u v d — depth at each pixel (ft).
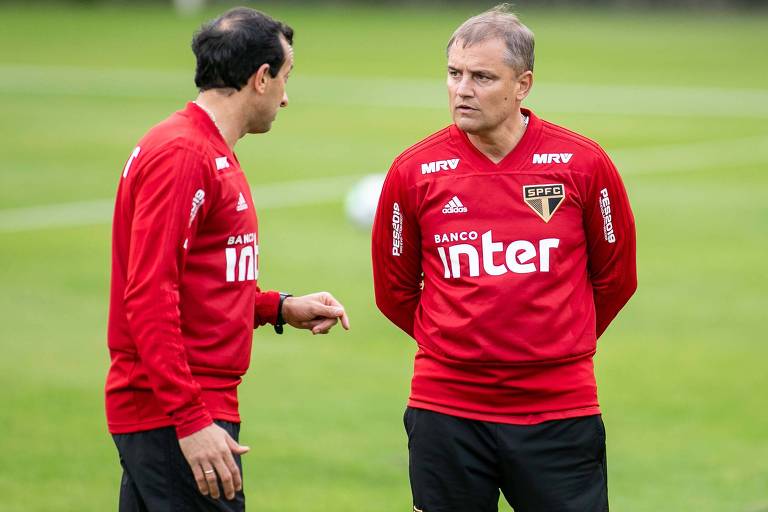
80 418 87.66
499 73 47.93
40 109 258.37
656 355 105.29
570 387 49.21
